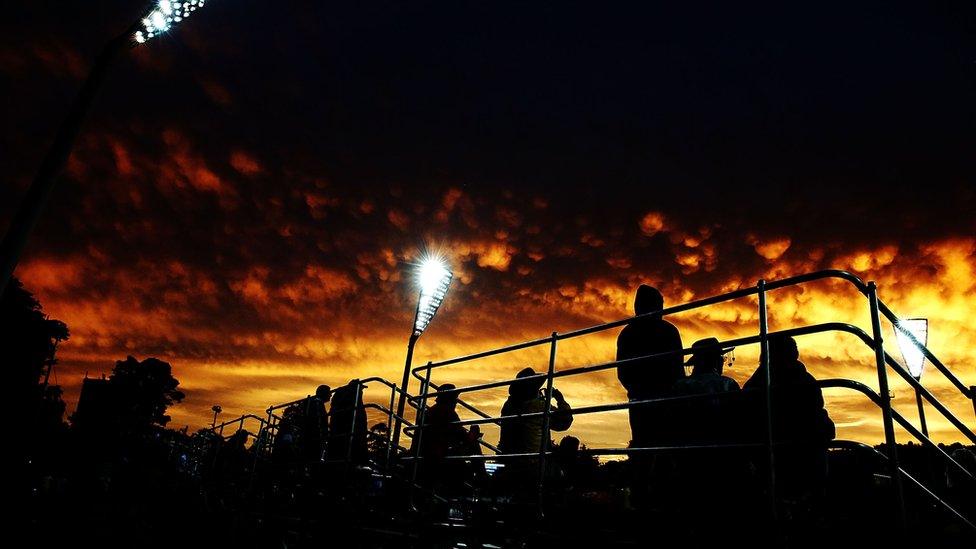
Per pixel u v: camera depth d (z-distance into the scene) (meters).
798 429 4.07
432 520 5.40
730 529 3.21
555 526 4.21
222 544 9.59
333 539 6.55
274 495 9.37
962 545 2.79
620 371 5.40
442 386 7.39
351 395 8.48
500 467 6.49
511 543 4.71
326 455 8.51
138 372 53.72
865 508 4.12
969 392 4.77
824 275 3.21
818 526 2.94
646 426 4.87
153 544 10.41
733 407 4.25
